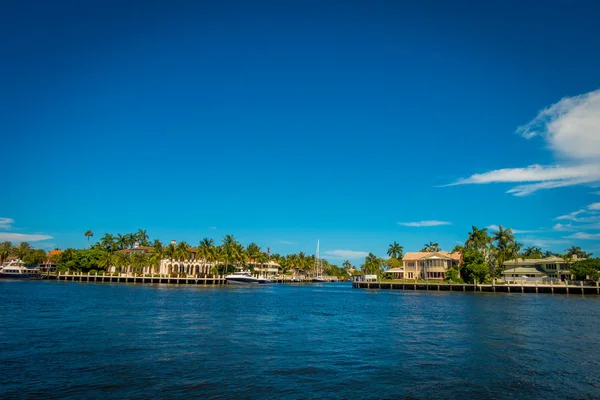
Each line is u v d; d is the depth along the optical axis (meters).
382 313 51.03
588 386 20.41
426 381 20.95
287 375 21.66
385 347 29.12
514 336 33.81
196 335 32.56
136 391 18.67
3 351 25.61
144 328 35.41
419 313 51.06
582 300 74.25
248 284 143.88
